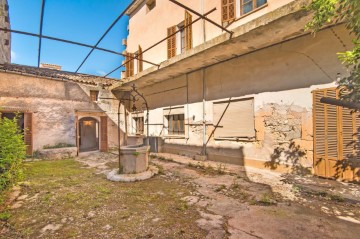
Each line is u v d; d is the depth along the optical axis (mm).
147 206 3666
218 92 7328
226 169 6141
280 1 5387
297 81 5188
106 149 11633
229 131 6988
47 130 9820
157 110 10469
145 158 5949
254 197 3959
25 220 3201
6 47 11805
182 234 2688
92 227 2949
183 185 4887
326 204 3547
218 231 2730
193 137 8391
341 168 4438
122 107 12750
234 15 6574
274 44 5645
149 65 10820
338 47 4516
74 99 10828
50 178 5742
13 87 8945
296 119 5211
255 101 6141
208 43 5906
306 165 5012
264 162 5898
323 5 2154
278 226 2824
